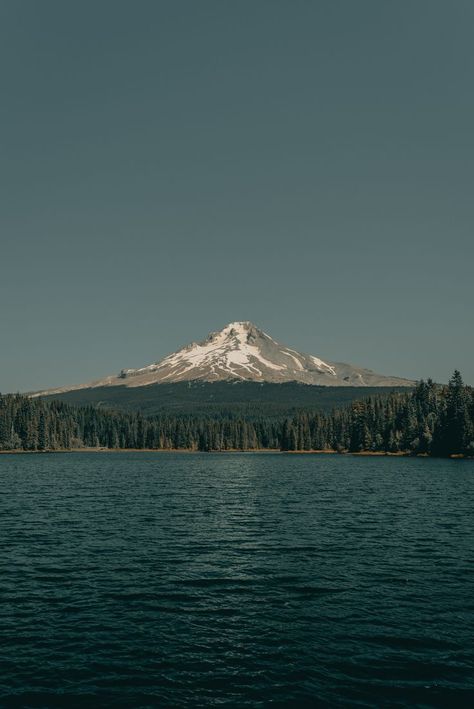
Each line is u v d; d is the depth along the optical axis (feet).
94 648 81.97
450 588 110.22
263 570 123.75
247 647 82.28
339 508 228.02
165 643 83.66
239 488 320.70
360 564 129.29
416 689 70.28
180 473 467.52
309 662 77.51
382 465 579.89
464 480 375.66
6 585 111.75
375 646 82.53
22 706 66.08
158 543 153.07
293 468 540.11
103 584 112.88
